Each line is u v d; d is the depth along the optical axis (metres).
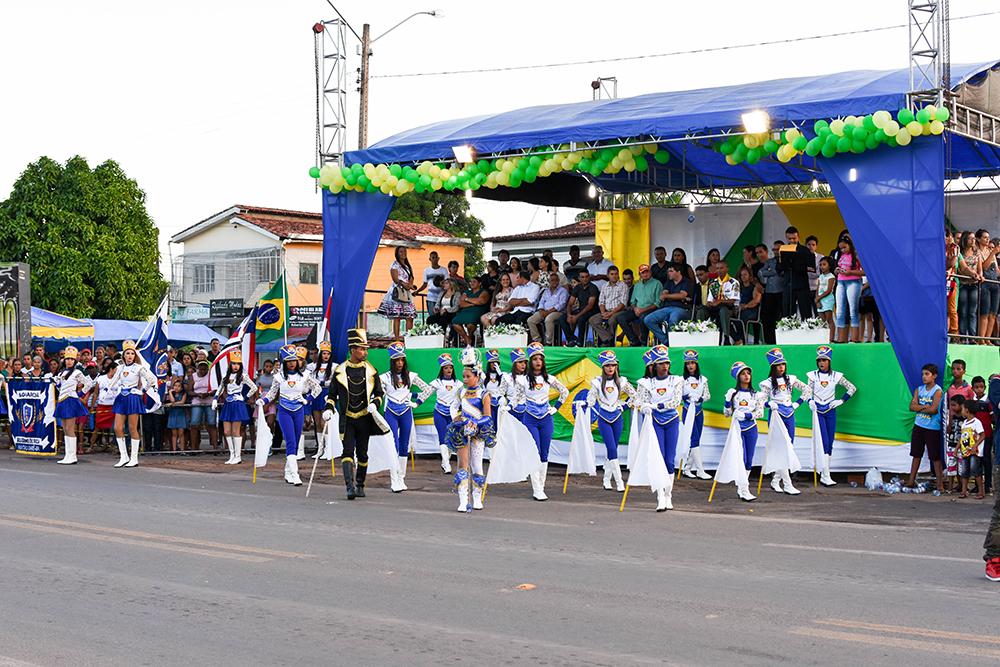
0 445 26.08
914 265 16.45
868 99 16.59
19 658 7.25
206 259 46.31
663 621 8.06
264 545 11.53
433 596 9.00
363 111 32.16
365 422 15.80
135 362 20.92
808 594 8.97
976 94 17.53
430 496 16.09
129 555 10.95
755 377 18.17
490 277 23.80
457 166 20.86
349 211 21.89
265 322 23.61
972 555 10.89
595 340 22.41
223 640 7.68
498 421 15.67
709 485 17.19
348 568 10.24
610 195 27.88
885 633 7.63
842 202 17.00
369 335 37.72
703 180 26.25
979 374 17.44
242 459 21.97
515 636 7.68
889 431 16.97
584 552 11.11
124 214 46.53
